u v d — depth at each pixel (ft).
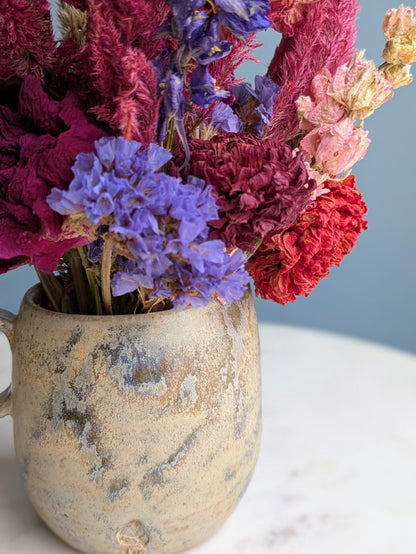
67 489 0.97
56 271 1.05
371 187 2.85
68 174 0.79
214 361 0.95
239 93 1.02
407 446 1.32
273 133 1.00
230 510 1.06
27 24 0.81
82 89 0.86
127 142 0.78
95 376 0.92
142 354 0.92
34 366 0.95
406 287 2.93
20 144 0.82
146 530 0.99
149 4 0.77
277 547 1.08
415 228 2.87
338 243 1.00
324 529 1.11
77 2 0.80
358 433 1.36
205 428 0.96
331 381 1.55
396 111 2.77
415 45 0.96
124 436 0.93
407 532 1.11
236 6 0.77
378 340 2.99
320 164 0.96
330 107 0.94
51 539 1.09
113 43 0.76
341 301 2.96
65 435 0.94
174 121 0.85
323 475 1.24
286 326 1.83
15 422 1.01
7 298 2.62
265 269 1.02
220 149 0.86
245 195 0.81
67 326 0.93
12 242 0.79
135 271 0.84
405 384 1.55
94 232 0.80
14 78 0.88
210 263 0.79
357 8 0.97
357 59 0.93
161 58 0.85
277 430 1.36
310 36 0.94
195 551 1.07
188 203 0.77
